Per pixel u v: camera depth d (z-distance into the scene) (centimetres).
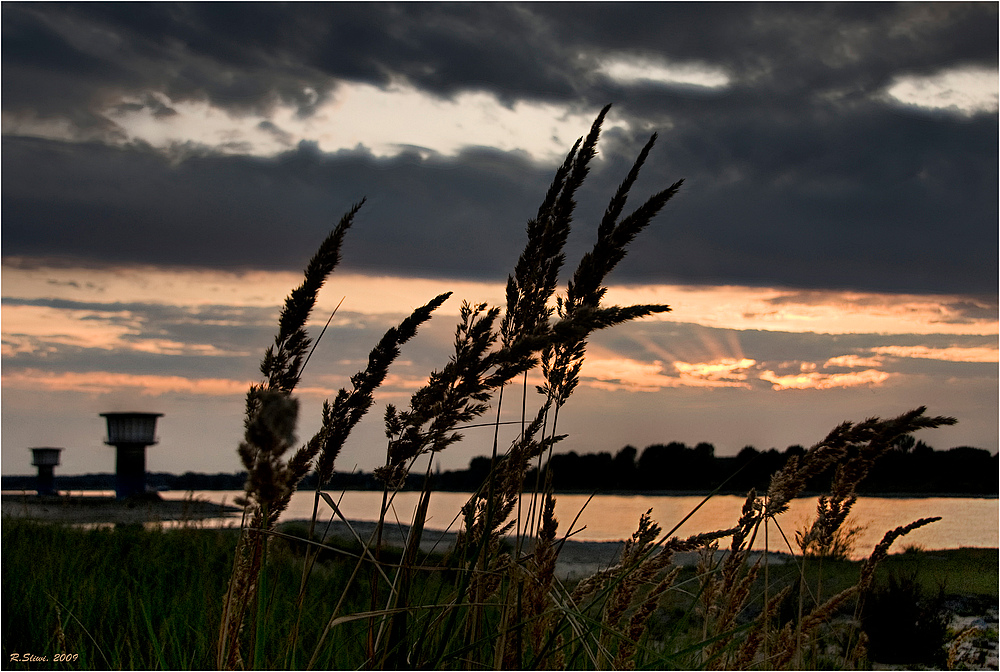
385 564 209
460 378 195
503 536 238
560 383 245
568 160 246
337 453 208
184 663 290
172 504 1623
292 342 179
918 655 613
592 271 236
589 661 235
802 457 218
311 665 207
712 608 253
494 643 233
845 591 242
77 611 410
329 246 180
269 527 189
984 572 907
